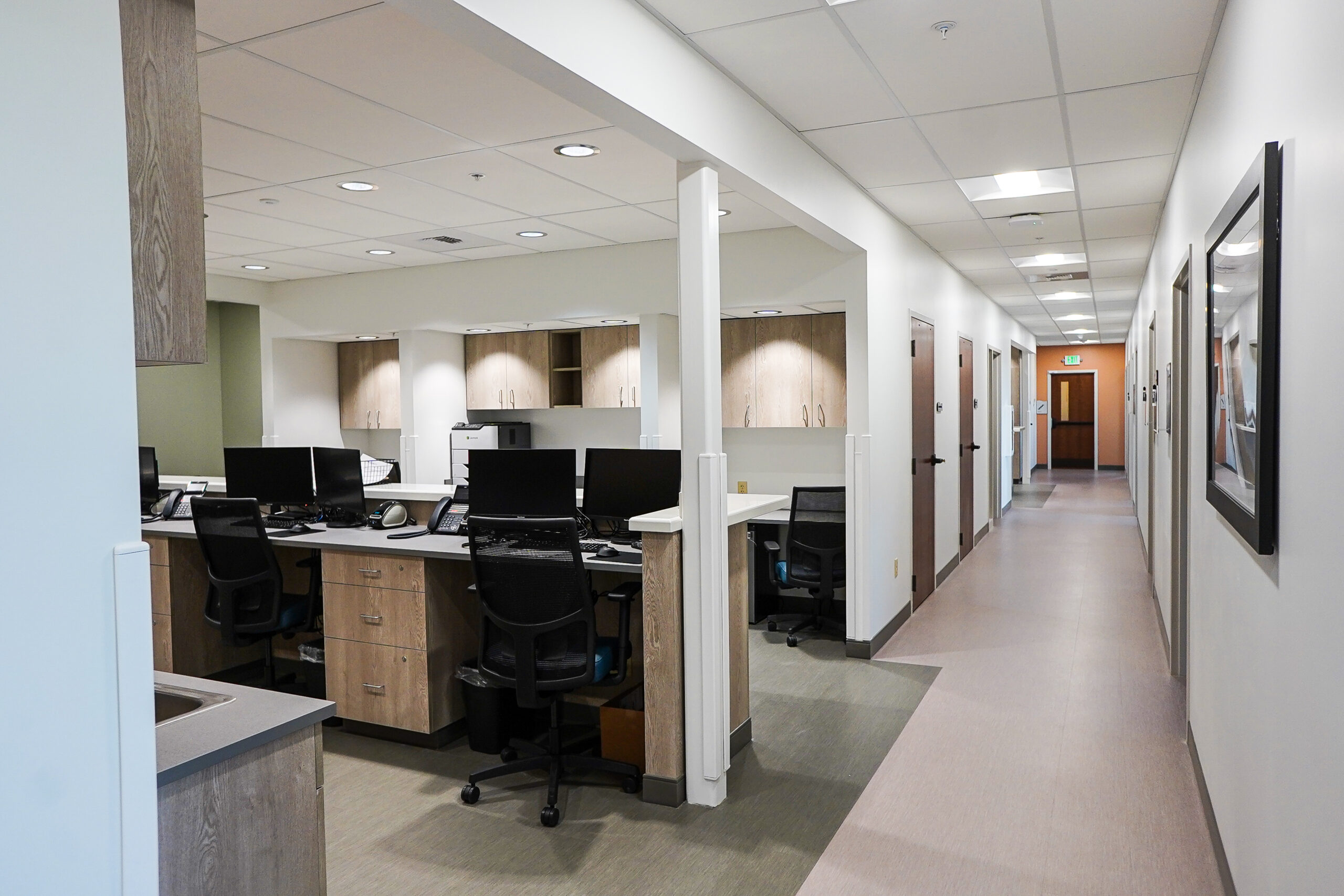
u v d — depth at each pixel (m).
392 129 2.86
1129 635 4.35
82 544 0.98
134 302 1.11
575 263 5.00
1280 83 1.48
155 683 1.56
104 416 1.00
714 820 2.44
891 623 4.40
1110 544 7.05
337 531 3.42
